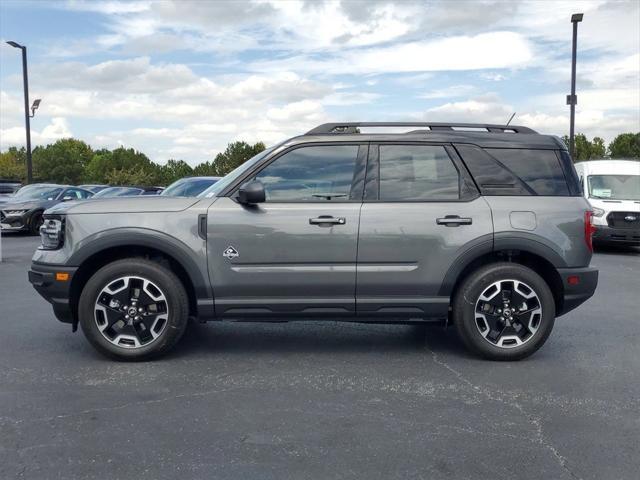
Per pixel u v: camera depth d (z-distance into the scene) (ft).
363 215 17.08
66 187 65.21
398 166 17.58
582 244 17.58
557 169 17.92
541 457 11.48
